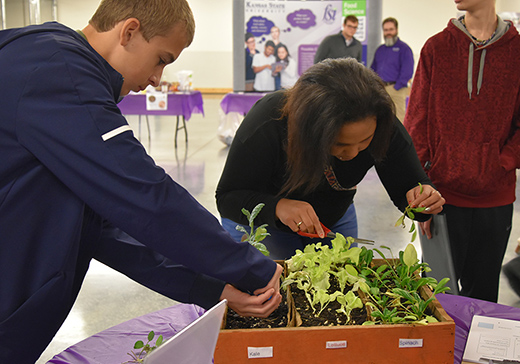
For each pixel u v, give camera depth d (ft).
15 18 39.70
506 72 5.70
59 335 7.83
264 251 3.62
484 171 5.83
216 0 41.47
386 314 3.12
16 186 2.65
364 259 4.01
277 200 4.14
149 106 22.15
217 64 42.55
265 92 21.95
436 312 3.25
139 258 3.56
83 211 2.86
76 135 2.51
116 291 9.33
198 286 3.40
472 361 3.41
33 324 2.80
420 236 6.17
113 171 2.55
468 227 6.16
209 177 17.21
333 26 21.33
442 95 5.87
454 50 5.79
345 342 2.99
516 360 3.40
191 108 22.82
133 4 2.80
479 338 3.64
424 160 6.09
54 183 2.76
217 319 2.29
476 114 5.80
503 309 4.19
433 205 4.24
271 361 3.01
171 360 2.14
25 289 2.78
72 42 2.66
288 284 3.66
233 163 4.30
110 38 2.86
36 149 2.56
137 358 3.48
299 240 5.00
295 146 3.53
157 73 3.07
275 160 4.27
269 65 21.72
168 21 2.84
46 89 2.51
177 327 4.10
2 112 2.54
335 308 3.52
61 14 41.37
